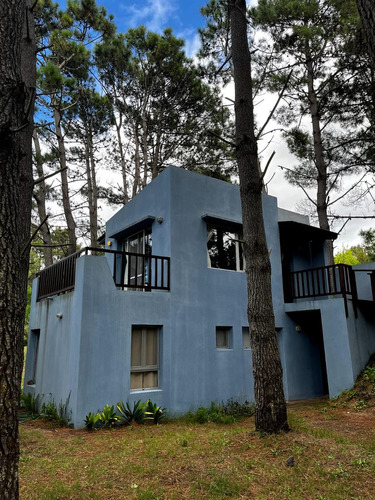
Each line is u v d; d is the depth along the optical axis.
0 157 2.62
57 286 9.15
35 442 5.84
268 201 11.80
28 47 4.23
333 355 9.77
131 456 4.99
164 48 15.41
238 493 3.83
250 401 9.70
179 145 17.97
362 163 13.34
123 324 8.00
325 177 13.95
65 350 7.96
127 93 17.14
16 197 2.69
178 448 5.21
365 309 10.97
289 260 12.73
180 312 8.96
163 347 8.52
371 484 3.89
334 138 14.00
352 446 5.02
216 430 6.62
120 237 11.70
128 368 7.88
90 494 3.78
